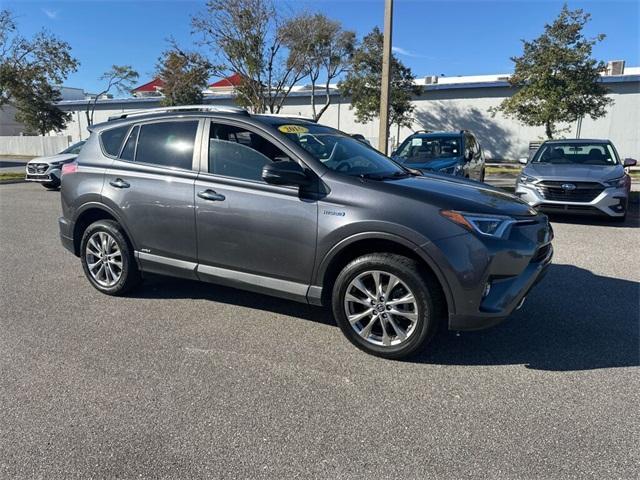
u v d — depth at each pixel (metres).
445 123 32.62
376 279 3.69
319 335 4.20
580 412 3.02
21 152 42.81
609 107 28.34
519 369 3.58
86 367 3.60
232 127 4.34
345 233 3.70
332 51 26.94
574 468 2.52
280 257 4.02
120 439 2.76
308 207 3.84
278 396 3.22
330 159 4.15
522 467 2.53
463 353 3.84
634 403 3.11
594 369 3.57
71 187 5.21
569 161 10.09
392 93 27.75
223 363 3.68
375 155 4.84
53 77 22.19
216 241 4.31
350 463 2.57
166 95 30.20
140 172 4.75
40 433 2.81
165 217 4.56
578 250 7.11
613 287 5.41
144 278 5.21
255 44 19.83
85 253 5.25
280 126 4.29
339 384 3.38
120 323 4.44
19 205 12.20
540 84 20.20
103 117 42.97
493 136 31.44
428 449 2.68
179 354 3.82
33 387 3.31
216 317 4.60
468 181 4.55
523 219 3.76
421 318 3.56
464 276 3.42
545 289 5.34
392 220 3.54
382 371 3.56
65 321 4.48
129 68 36.91
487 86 31.16
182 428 2.87
